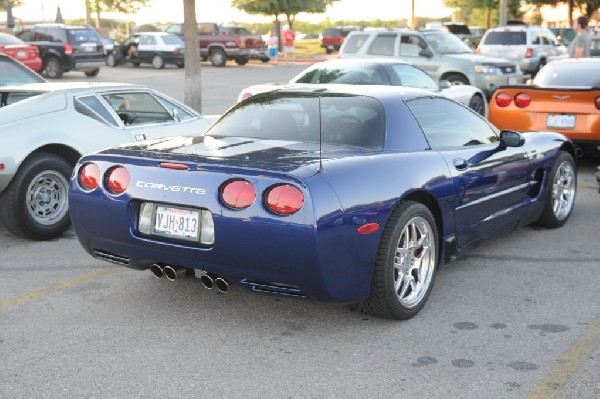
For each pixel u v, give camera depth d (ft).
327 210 12.72
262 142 15.47
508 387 11.84
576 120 30.37
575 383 11.97
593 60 33.40
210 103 58.29
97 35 87.92
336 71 38.09
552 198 21.66
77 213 15.07
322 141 15.35
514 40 77.00
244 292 16.56
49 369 12.56
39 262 19.13
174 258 13.96
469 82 54.19
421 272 15.21
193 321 14.84
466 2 168.45
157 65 105.09
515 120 31.68
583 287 16.99
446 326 14.53
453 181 15.87
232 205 13.09
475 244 17.72
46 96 21.71
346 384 11.97
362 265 13.51
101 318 15.01
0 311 15.40
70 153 21.88
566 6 177.88
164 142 15.92
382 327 14.49
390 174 14.17
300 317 15.05
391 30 56.70
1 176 19.90
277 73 95.04
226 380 12.14
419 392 11.67
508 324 14.64
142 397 11.56
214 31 111.65
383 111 15.74
